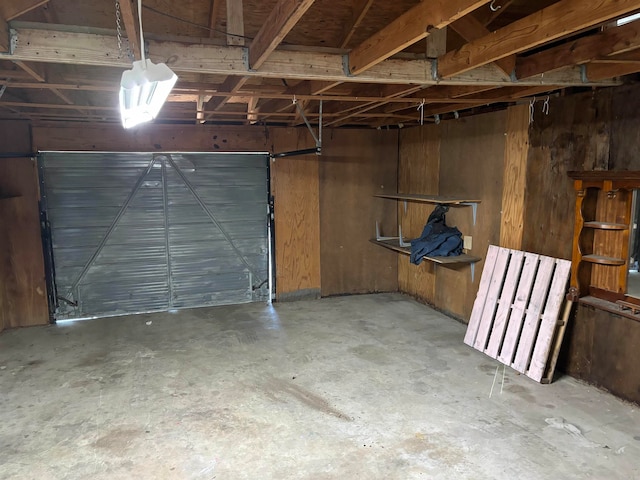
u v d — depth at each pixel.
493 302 4.14
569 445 2.71
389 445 2.74
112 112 4.52
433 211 5.26
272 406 3.21
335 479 2.44
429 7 1.83
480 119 4.57
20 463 2.58
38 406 3.22
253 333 4.71
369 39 2.35
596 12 1.81
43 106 3.73
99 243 5.25
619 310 3.16
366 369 3.80
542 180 3.80
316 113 4.78
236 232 5.73
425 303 5.73
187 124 5.36
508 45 2.23
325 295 6.12
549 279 3.62
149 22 3.21
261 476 2.46
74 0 2.91
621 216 3.20
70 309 5.23
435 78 2.78
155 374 3.74
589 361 3.46
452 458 2.61
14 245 4.92
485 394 3.35
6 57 2.09
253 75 2.50
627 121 3.06
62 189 5.05
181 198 5.48
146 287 5.49
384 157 6.13
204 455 2.65
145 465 2.56
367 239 6.19
